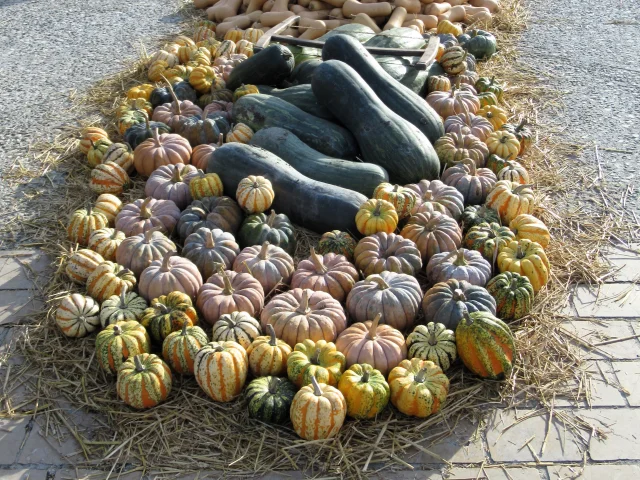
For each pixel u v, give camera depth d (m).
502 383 4.68
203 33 10.51
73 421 4.41
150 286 5.07
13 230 6.27
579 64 9.93
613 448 4.24
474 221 5.96
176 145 6.86
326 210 5.88
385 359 4.53
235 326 4.68
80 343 4.97
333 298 4.98
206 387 4.39
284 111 7.07
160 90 8.20
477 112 8.07
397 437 4.28
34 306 5.37
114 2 12.78
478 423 4.39
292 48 9.29
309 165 6.38
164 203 6.07
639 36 10.90
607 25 11.40
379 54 8.56
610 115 8.47
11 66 9.95
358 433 4.27
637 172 7.25
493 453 4.21
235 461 4.10
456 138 6.96
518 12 11.94
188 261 5.28
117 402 4.50
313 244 6.00
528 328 5.14
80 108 8.63
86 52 10.44
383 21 10.90
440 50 9.06
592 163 7.44
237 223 5.93
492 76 9.45
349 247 5.62
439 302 4.89
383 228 5.65
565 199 6.82
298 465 4.12
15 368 4.81
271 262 5.33
